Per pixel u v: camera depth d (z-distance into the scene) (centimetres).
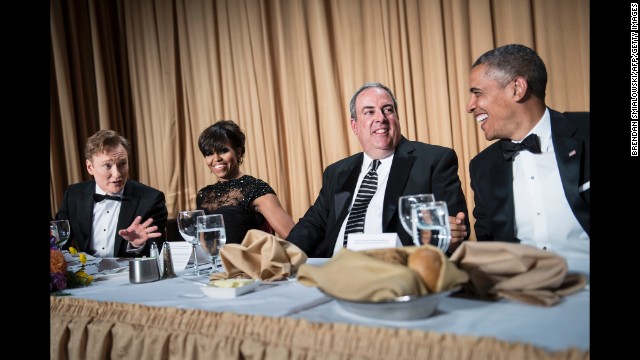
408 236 186
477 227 190
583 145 169
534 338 73
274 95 439
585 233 169
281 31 430
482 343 74
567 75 339
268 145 447
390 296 82
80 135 459
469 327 80
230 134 276
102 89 464
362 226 198
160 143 483
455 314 88
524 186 180
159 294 119
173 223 369
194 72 471
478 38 363
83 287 135
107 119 465
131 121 494
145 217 259
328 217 211
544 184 176
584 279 98
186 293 118
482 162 191
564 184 168
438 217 108
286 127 439
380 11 396
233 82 457
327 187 216
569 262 119
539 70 177
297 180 435
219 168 276
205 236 131
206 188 278
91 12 461
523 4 347
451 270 87
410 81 387
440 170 194
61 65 441
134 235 185
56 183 441
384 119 202
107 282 142
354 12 405
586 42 330
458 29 368
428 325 83
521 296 91
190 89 473
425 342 77
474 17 364
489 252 98
